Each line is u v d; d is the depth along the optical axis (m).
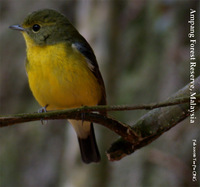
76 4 14.20
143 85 11.57
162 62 11.35
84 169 11.13
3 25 14.85
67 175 11.30
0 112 14.41
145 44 12.03
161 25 11.44
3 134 14.43
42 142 14.08
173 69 10.85
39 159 13.88
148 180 10.57
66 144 11.89
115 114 11.83
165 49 11.34
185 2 11.35
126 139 6.31
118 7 12.09
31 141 14.18
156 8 11.84
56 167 13.59
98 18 11.84
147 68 11.68
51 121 14.13
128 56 12.09
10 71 14.59
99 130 11.37
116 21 11.94
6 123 5.61
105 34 11.77
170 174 10.22
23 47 14.69
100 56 11.67
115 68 11.83
